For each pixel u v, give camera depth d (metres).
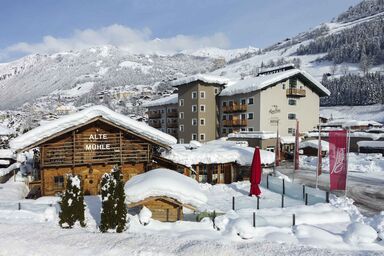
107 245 13.91
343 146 22.28
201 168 30.09
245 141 46.62
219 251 13.22
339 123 70.75
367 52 169.12
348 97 121.69
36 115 126.31
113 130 25.42
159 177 17.86
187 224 17.08
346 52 176.88
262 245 14.03
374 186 29.75
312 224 17.77
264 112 54.41
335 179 22.56
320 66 182.88
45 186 24.06
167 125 72.00
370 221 17.27
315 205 21.25
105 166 25.31
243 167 31.28
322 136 55.88
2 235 14.87
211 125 61.56
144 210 17.03
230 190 27.20
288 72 55.84
